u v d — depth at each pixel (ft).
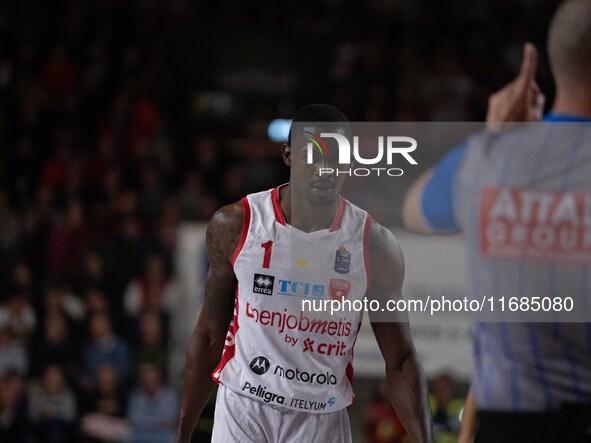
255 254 10.87
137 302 28.17
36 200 34.40
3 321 27.71
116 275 29.37
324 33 41.75
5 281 29.17
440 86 40.65
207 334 11.60
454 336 20.33
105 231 31.81
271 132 38.70
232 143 37.96
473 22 46.50
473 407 9.23
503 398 7.57
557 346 7.36
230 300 11.43
